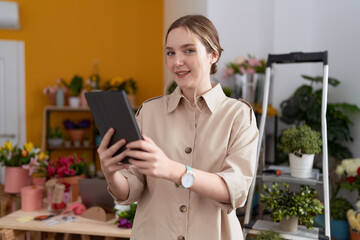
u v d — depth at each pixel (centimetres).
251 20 378
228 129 107
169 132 111
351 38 325
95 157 482
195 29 101
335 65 341
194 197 107
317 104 329
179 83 105
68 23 483
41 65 478
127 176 110
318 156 332
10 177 269
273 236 210
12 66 471
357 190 311
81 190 237
